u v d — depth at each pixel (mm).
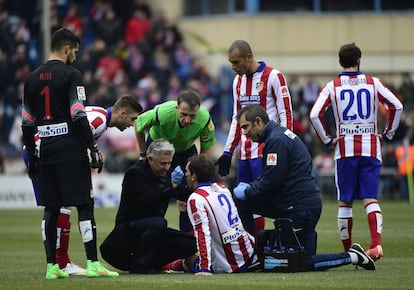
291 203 33375
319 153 85250
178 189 33562
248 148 38438
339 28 104188
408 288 28375
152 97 86500
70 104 32344
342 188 36688
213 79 97750
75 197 32438
